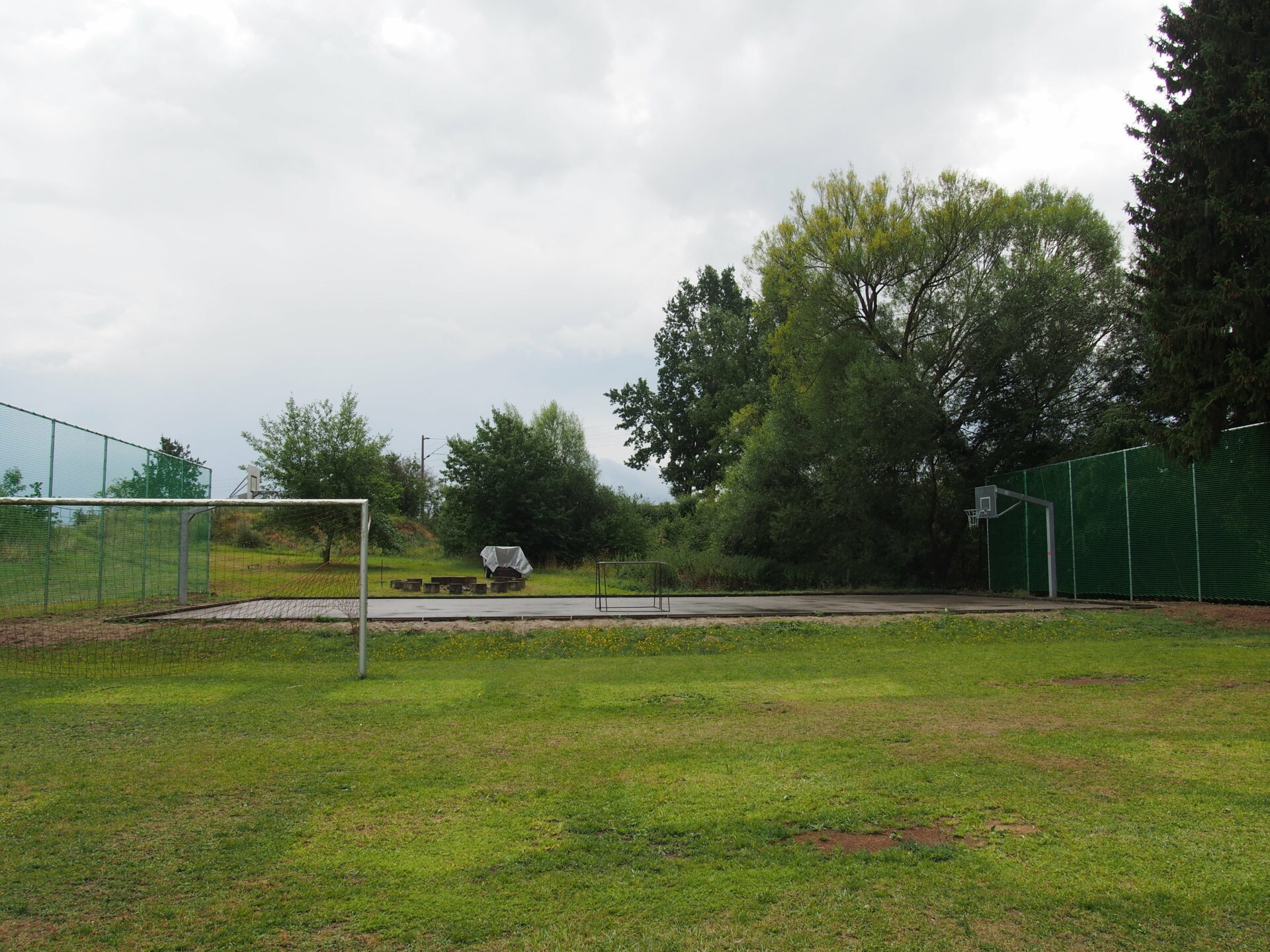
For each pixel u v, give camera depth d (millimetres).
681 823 4562
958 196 26953
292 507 16578
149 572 19531
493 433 47156
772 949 3205
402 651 11977
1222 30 16719
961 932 3330
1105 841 4289
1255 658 11086
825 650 12719
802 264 28328
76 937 3297
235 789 5215
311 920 3451
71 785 5309
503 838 4379
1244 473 17891
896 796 5039
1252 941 3264
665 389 61375
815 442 28375
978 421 28047
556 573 41812
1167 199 17531
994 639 14078
